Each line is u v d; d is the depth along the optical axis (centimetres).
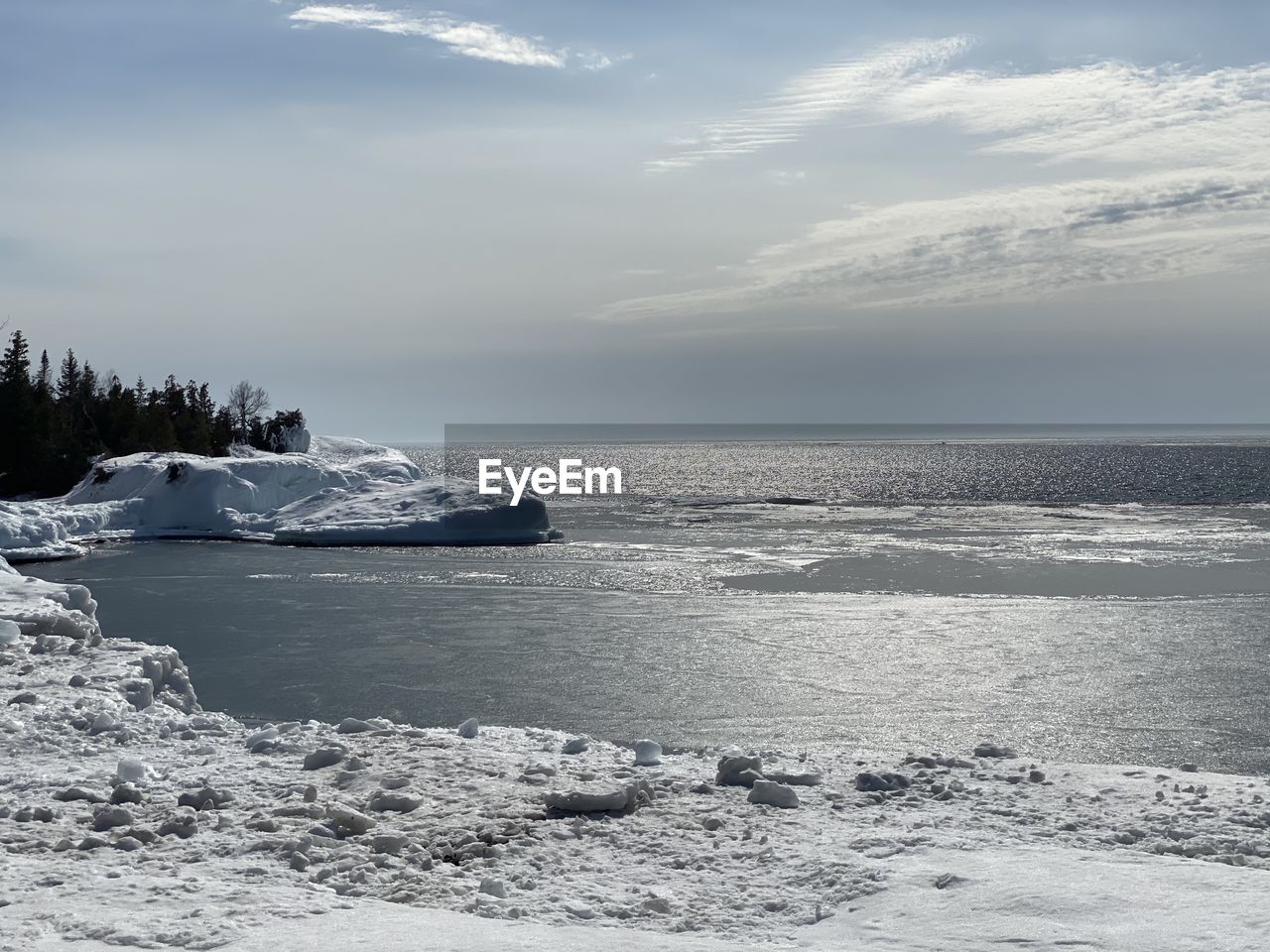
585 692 2370
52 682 1440
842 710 2194
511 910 645
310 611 3584
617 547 5734
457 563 5044
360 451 13475
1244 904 596
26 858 743
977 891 643
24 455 9075
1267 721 2092
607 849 794
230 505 6831
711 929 619
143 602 3816
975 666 2617
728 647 2898
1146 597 3797
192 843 791
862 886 669
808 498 11062
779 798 921
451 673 2580
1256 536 6184
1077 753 1881
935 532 6669
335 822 834
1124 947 534
